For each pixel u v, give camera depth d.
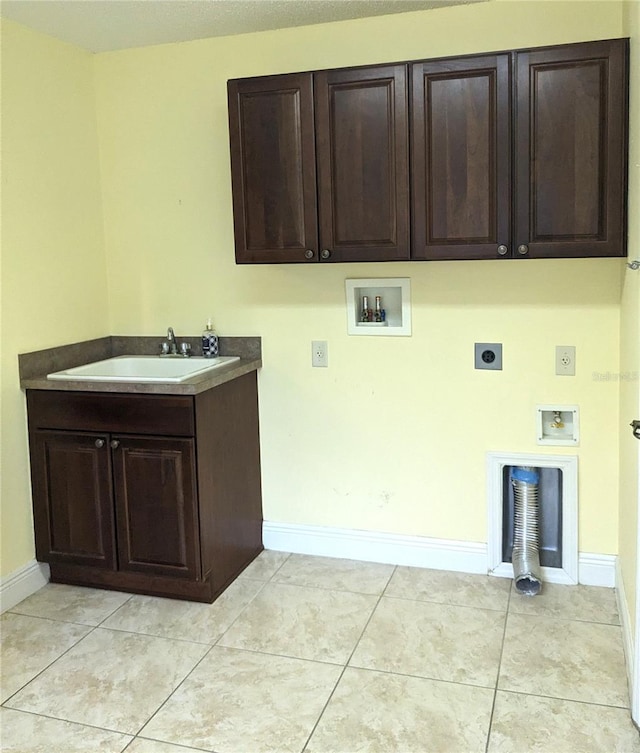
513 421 3.00
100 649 2.61
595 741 2.07
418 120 2.62
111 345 3.52
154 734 2.15
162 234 3.38
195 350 3.41
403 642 2.60
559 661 2.46
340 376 3.21
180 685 2.39
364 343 3.16
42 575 3.13
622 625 2.59
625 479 2.61
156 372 3.40
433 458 3.13
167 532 2.89
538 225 2.54
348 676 2.41
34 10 2.75
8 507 2.94
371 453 3.22
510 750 2.04
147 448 2.86
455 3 2.77
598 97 2.43
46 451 3.01
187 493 2.83
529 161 2.52
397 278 3.05
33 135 3.00
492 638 2.61
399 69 2.61
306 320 3.23
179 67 3.23
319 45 3.01
